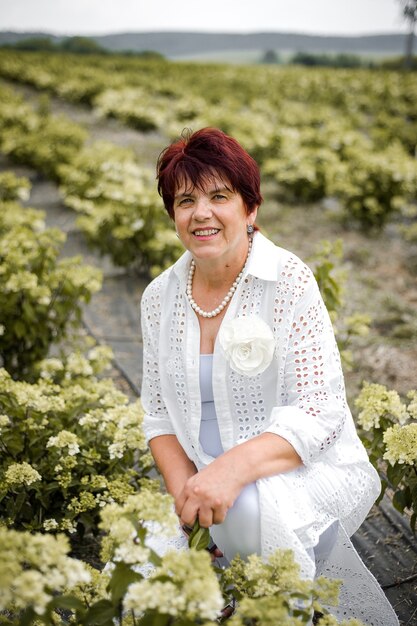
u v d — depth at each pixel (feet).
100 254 20.54
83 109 58.59
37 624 5.67
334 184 26.45
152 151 39.34
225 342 6.66
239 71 87.71
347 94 63.52
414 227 23.95
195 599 4.71
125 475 8.26
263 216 27.09
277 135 33.94
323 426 6.56
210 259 6.77
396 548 9.14
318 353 6.81
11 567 4.68
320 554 6.88
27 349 12.51
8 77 77.46
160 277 7.47
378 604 7.02
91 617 5.21
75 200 22.90
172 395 7.30
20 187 23.50
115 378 14.58
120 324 17.65
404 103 60.29
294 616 5.49
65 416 9.30
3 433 8.77
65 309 12.57
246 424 7.03
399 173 25.04
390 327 17.37
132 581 5.12
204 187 6.63
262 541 6.32
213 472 6.16
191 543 6.03
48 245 13.47
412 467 8.11
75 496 8.54
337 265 21.84
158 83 68.18
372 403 8.48
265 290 6.92
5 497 8.21
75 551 8.91
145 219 20.11
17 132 36.35
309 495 6.64
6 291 11.89
